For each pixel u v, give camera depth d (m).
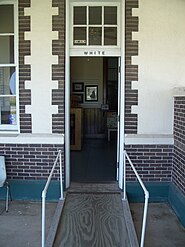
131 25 5.96
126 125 6.11
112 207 5.39
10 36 6.18
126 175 6.13
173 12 5.96
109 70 13.30
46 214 5.59
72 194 5.96
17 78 6.11
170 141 6.07
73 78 13.34
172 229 5.08
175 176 5.86
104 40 6.21
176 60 6.02
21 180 6.18
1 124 6.32
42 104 6.08
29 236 4.85
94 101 13.34
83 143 11.73
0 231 5.01
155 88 6.05
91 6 6.18
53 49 5.99
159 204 6.08
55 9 5.95
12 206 5.95
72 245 4.21
